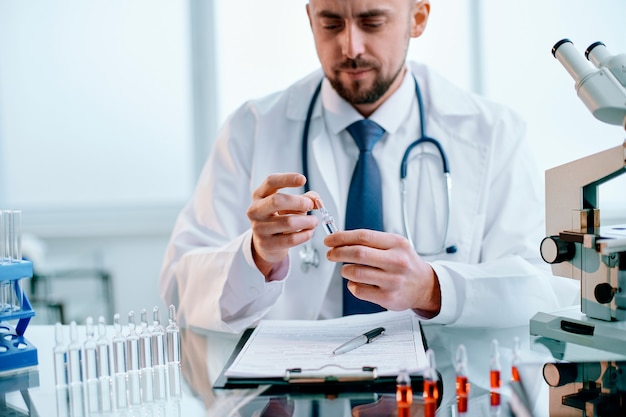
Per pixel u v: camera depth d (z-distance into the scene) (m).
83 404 0.81
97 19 3.52
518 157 1.50
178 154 3.61
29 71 3.55
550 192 1.04
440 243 1.41
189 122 3.59
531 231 1.43
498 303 1.15
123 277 3.63
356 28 1.27
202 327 1.26
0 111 3.58
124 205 3.64
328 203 1.43
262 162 1.52
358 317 1.15
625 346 0.93
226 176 1.55
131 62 3.55
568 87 3.27
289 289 1.42
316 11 1.28
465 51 3.37
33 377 0.92
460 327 1.17
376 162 1.45
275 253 1.16
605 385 0.81
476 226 1.43
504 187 1.48
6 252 1.01
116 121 3.59
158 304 3.62
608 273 0.97
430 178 1.45
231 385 0.84
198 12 3.52
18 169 3.62
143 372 0.93
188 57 3.55
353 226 1.38
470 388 0.82
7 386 0.88
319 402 0.78
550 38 3.28
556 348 0.99
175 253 1.49
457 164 1.47
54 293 3.44
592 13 3.23
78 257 3.52
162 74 3.56
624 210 3.19
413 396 0.79
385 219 1.42
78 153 3.61
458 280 1.16
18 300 0.99
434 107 1.53
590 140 3.27
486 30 3.35
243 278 1.23
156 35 3.54
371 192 1.39
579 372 0.86
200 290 1.28
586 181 0.99
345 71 1.33
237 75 3.57
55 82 3.56
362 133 1.44
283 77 3.53
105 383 0.88
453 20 3.37
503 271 1.20
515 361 0.85
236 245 1.26
